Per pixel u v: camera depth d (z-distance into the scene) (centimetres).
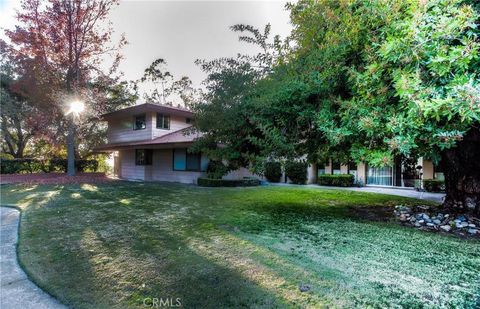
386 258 339
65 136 1630
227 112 509
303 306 232
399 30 333
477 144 475
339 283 272
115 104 1911
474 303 235
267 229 480
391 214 604
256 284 272
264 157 481
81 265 320
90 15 1536
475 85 247
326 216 590
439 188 1037
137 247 383
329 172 1462
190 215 600
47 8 1416
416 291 256
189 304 236
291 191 1061
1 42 1463
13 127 1881
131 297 248
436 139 329
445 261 328
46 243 402
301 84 434
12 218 581
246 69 507
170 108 1484
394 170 1262
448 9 288
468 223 476
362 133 401
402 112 335
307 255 350
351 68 393
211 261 332
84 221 541
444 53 280
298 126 493
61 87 1543
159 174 1581
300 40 484
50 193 961
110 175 1881
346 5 396
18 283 277
